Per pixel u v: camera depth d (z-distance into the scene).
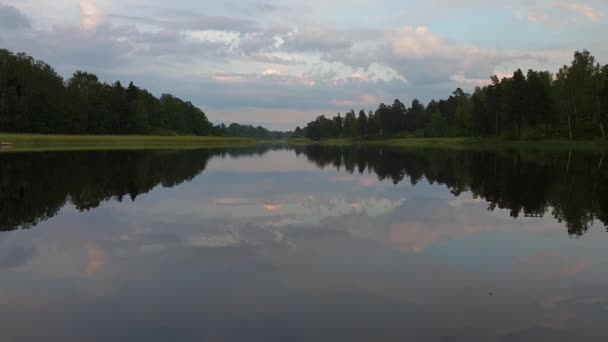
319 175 28.89
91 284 8.09
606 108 72.06
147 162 38.09
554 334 6.11
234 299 7.36
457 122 134.25
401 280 8.27
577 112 83.25
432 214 14.80
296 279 8.33
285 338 5.97
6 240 11.20
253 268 8.98
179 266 9.12
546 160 40.62
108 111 130.50
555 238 11.41
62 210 15.34
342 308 6.96
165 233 12.05
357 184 23.52
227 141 160.62
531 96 86.62
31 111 104.94
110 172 28.27
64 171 28.48
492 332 6.16
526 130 93.06
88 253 10.09
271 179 26.11
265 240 11.29
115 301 7.30
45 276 8.52
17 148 60.41
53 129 110.19
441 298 7.38
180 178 25.94
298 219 14.04
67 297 7.48
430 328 6.27
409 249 10.43
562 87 81.25
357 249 10.41
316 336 6.02
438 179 25.55
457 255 9.91
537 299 7.36
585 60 80.00
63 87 122.25
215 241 11.19
